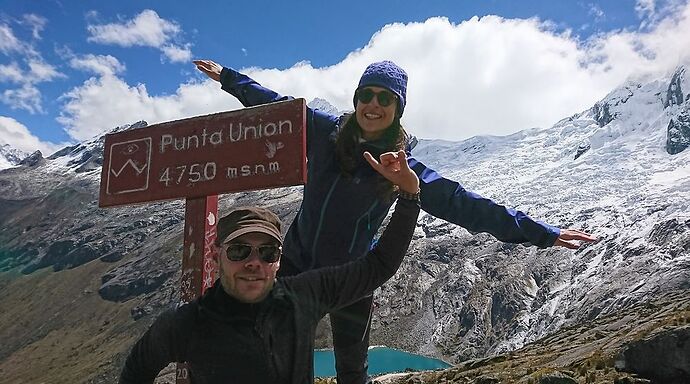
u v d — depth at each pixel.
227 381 1.17
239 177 1.86
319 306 1.30
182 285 1.94
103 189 2.13
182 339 1.20
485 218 1.75
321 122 1.79
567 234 1.80
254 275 1.19
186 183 1.95
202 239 1.93
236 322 1.19
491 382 14.15
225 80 2.07
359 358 1.81
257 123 1.85
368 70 1.66
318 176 1.73
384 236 1.39
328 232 1.70
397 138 1.67
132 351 1.28
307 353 1.25
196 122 1.97
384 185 1.63
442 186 1.73
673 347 9.16
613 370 10.09
